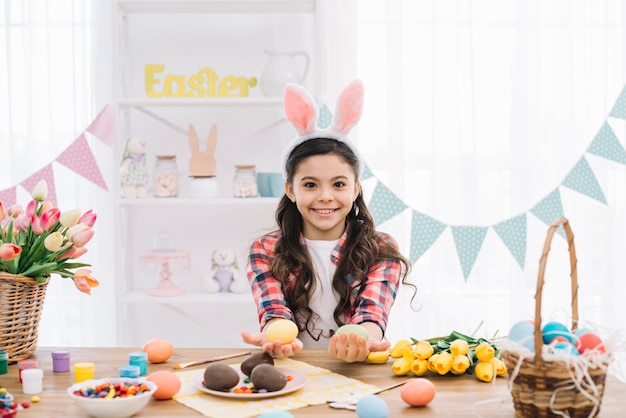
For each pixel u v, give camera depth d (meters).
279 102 2.47
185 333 2.77
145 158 2.54
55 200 2.50
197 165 2.50
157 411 1.08
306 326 1.73
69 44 2.61
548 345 1.02
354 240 1.76
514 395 1.05
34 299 1.40
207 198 2.47
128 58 2.70
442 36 2.62
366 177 2.41
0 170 2.64
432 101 2.62
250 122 2.72
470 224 2.65
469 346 1.31
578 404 1.00
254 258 1.79
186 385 1.21
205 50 2.72
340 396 1.15
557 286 2.69
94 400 1.03
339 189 1.66
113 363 1.37
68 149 2.45
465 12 2.62
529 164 2.66
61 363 1.31
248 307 2.77
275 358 1.39
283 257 1.74
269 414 1.00
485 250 2.68
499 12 2.63
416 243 2.39
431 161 2.64
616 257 2.70
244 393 1.15
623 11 2.66
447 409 1.09
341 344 1.28
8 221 1.46
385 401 1.13
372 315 1.61
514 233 2.45
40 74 2.62
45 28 2.61
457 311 2.67
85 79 2.61
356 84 1.69
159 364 1.36
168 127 2.71
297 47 2.70
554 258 2.69
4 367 1.31
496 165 2.66
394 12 2.60
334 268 1.77
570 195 2.69
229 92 2.56
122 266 2.50
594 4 2.66
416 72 2.63
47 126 2.62
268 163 2.73
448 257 2.66
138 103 2.47
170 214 2.74
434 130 2.62
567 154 2.67
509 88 2.65
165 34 2.71
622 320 2.70
